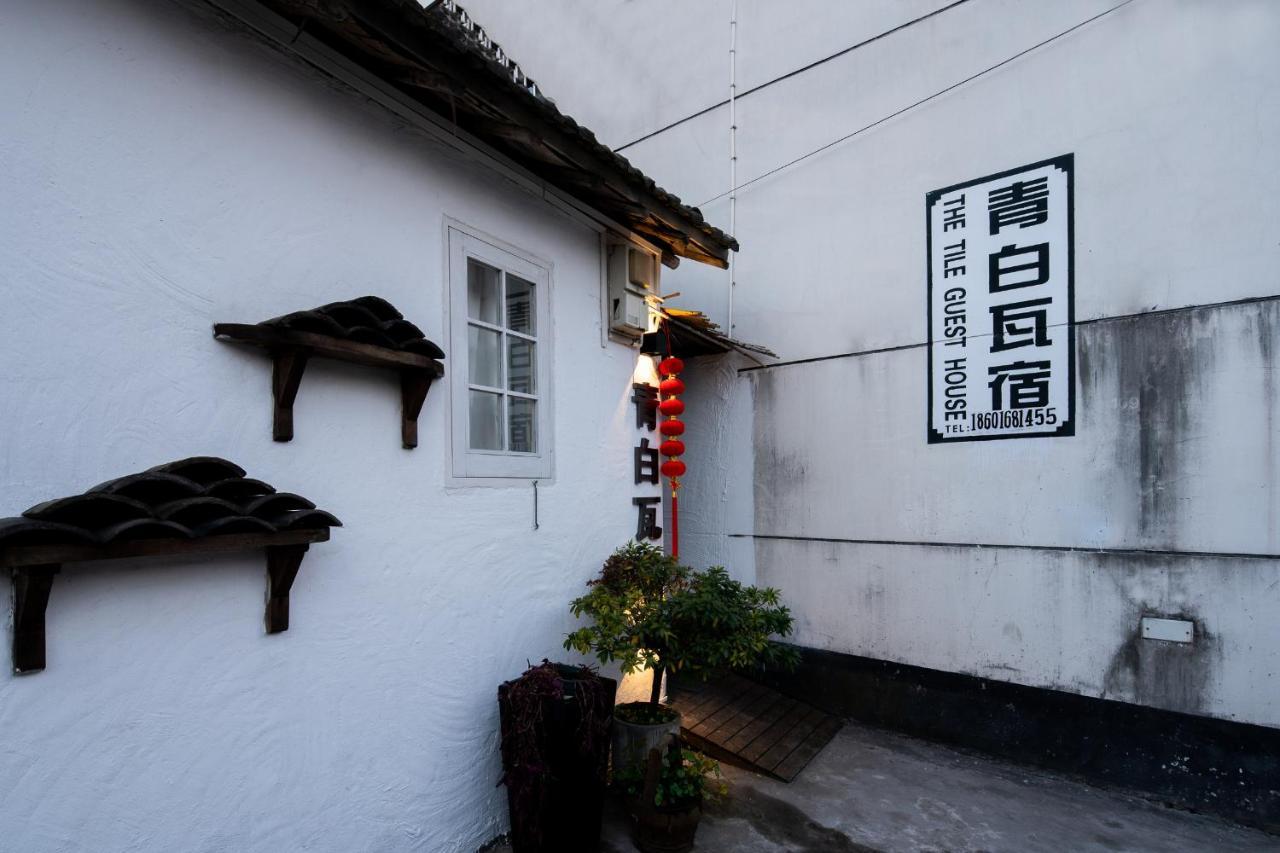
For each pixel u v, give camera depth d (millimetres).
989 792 4133
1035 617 4520
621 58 6879
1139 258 4207
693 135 6332
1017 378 4609
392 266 2986
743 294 5965
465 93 2727
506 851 3336
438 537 3146
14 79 1866
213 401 2291
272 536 2238
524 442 3836
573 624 4023
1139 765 4121
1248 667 3844
